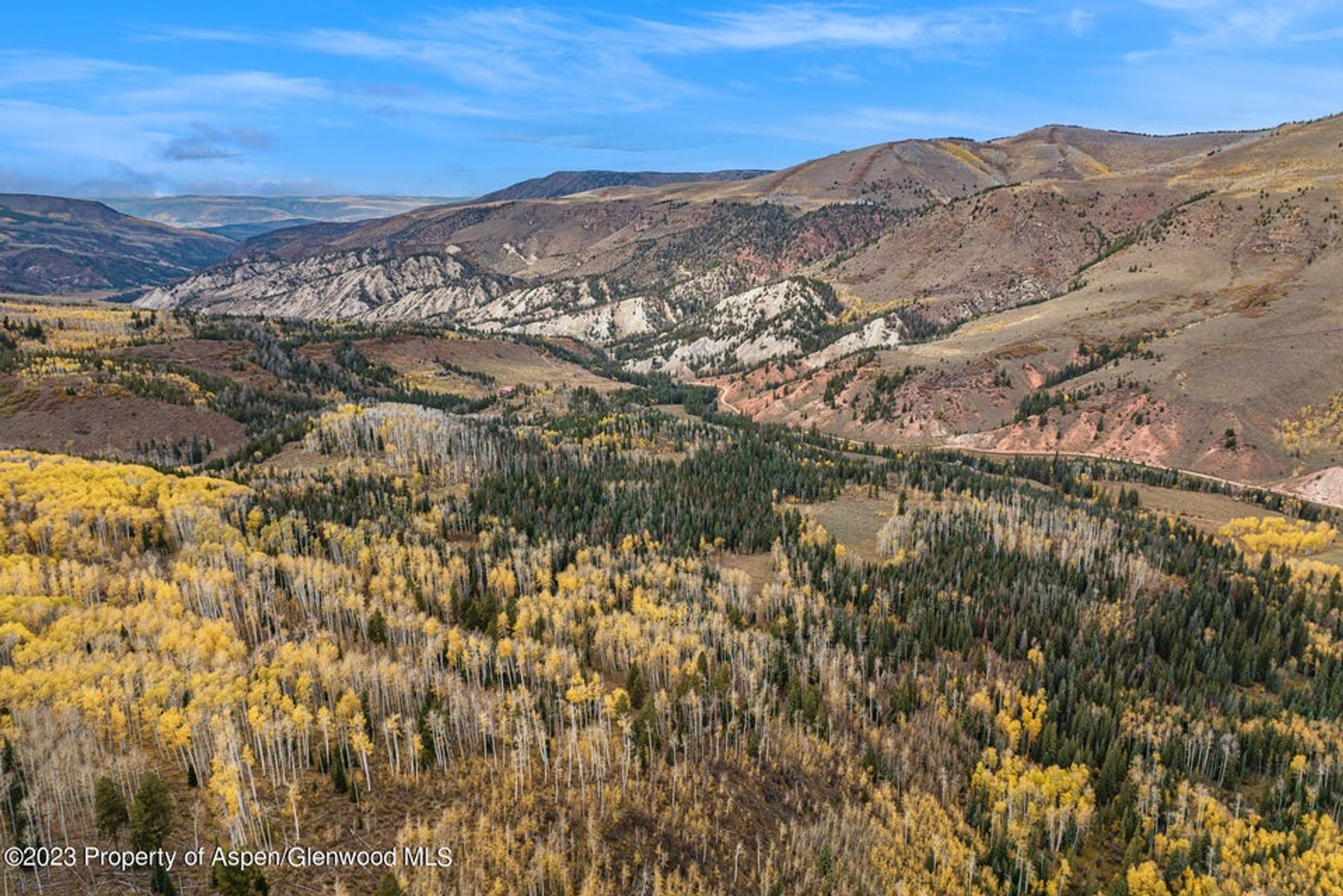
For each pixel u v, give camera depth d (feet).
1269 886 342.03
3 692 303.27
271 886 250.57
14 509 505.25
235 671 357.41
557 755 350.23
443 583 515.50
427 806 306.55
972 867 354.13
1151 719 453.58
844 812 372.79
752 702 419.54
